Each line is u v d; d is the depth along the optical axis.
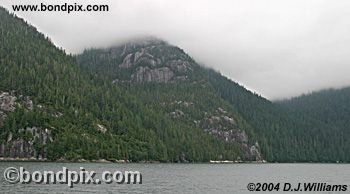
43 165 175.38
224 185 120.75
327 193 109.00
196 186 114.25
